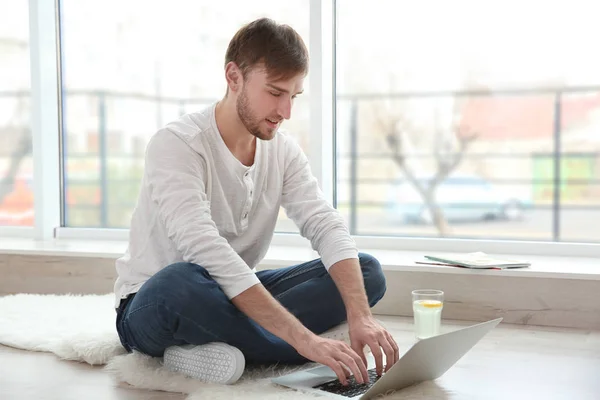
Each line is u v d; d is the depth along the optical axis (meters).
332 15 3.37
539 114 3.56
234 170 2.04
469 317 2.75
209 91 3.62
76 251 3.19
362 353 1.83
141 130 3.73
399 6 3.54
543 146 3.61
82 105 3.75
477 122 3.65
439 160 3.75
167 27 3.63
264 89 1.91
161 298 1.85
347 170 3.72
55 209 3.67
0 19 3.80
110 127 3.75
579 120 3.52
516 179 3.69
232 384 1.85
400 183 3.78
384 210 3.81
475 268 2.70
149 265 2.05
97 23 3.70
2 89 3.83
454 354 1.88
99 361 2.13
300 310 2.04
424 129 3.69
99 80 3.73
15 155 3.84
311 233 2.13
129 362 2.01
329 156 3.35
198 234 1.89
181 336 1.88
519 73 3.51
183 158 1.97
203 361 1.89
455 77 3.58
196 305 1.84
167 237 2.03
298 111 3.44
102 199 3.80
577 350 2.31
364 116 3.66
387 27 3.56
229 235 2.11
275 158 2.16
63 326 2.47
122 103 3.73
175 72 3.65
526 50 3.48
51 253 3.21
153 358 2.04
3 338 2.37
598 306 2.62
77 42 3.72
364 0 3.55
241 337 1.89
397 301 2.82
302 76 1.93
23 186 3.84
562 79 3.47
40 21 3.54
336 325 2.12
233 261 1.88
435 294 2.27
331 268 2.03
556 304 2.66
